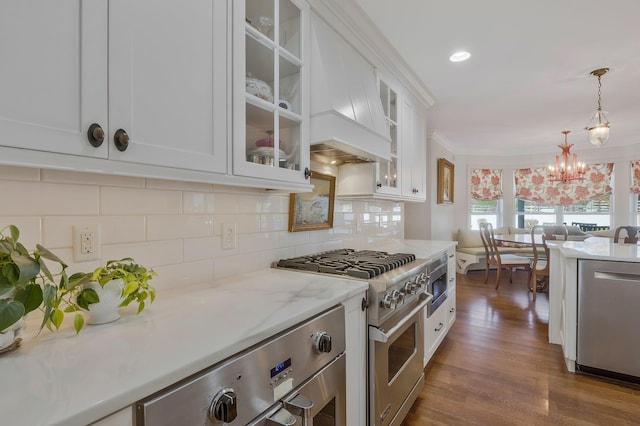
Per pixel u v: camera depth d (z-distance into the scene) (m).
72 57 0.73
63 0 0.72
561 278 2.67
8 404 0.51
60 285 0.78
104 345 0.73
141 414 0.58
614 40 2.22
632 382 2.10
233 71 1.13
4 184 0.86
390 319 1.49
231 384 0.73
